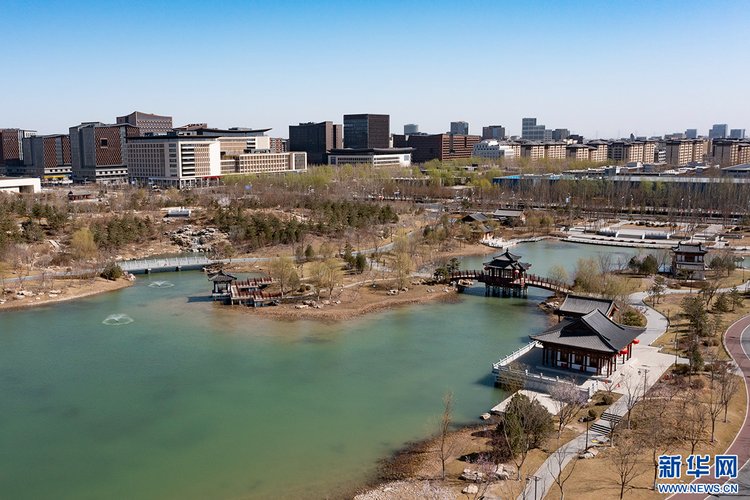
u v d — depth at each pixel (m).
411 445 83.19
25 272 177.00
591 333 103.69
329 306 151.75
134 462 79.56
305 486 73.75
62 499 71.38
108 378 106.94
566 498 66.75
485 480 72.06
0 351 120.00
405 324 138.38
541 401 93.75
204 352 120.00
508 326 136.62
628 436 80.50
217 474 76.62
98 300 158.88
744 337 116.38
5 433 87.25
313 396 99.38
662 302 144.25
